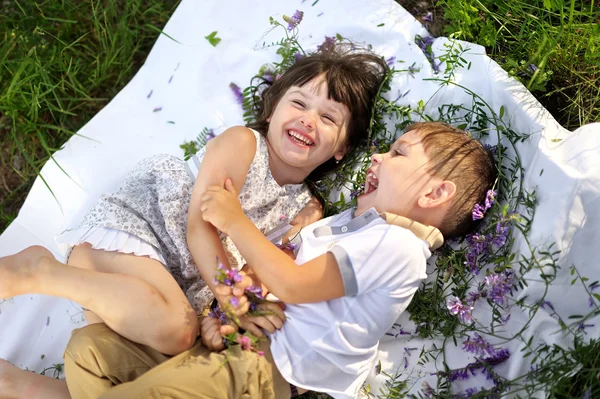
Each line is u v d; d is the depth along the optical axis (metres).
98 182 1.98
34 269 1.57
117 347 1.55
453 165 1.64
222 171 1.67
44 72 2.09
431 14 2.07
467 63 1.85
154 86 2.08
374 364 1.72
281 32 2.06
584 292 1.57
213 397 1.50
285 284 1.52
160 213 1.73
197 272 1.71
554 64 1.89
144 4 2.27
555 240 1.58
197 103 2.04
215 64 2.07
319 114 1.74
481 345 1.65
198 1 2.12
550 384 1.53
